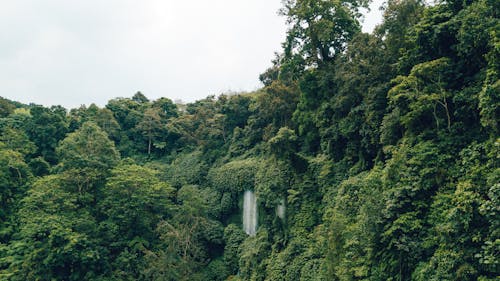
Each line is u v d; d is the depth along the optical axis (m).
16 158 44.16
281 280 29.30
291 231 32.66
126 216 39.06
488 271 14.93
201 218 41.19
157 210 42.50
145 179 41.53
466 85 20.28
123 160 49.12
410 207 19.02
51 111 56.59
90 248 35.41
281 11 37.03
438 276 15.75
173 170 56.69
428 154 19.39
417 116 21.14
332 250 23.17
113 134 64.12
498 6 17.95
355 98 29.23
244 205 43.28
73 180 39.75
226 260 40.25
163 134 67.12
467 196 15.80
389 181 20.48
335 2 34.84
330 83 33.16
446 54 21.53
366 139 27.45
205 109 65.62
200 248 40.03
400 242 18.20
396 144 23.83
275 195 35.62
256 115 48.97
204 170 51.59
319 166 33.12
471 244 15.60
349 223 23.02
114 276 36.19
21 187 43.12
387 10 27.02
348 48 30.67
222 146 53.78
